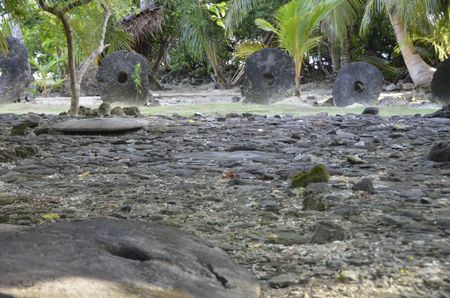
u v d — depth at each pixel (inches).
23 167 225.5
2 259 87.7
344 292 94.9
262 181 193.8
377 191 174.6
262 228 134.6
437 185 185.0
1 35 428.8
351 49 1203.2
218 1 1125.7
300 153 264.5
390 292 94.7
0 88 797.2
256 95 792.9
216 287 89.2
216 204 160.1
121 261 91.7
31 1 483.2
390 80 1175.6
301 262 109.6
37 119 473.4
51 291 78.1
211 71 1336.1
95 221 111.7
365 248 117.1
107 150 279.7
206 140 322.7
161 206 158.4
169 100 874.1
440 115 483.8
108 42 959.6
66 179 201.3
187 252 101.1
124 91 781.3
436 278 100.2
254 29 1216.8
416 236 125.2
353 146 287.9
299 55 793.6
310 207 152.3
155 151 275.6
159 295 82.4
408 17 797.9
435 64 1122.0
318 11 768.3
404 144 295.9
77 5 469.7
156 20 1119.0
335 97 777.6
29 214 148.2
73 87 519.5
